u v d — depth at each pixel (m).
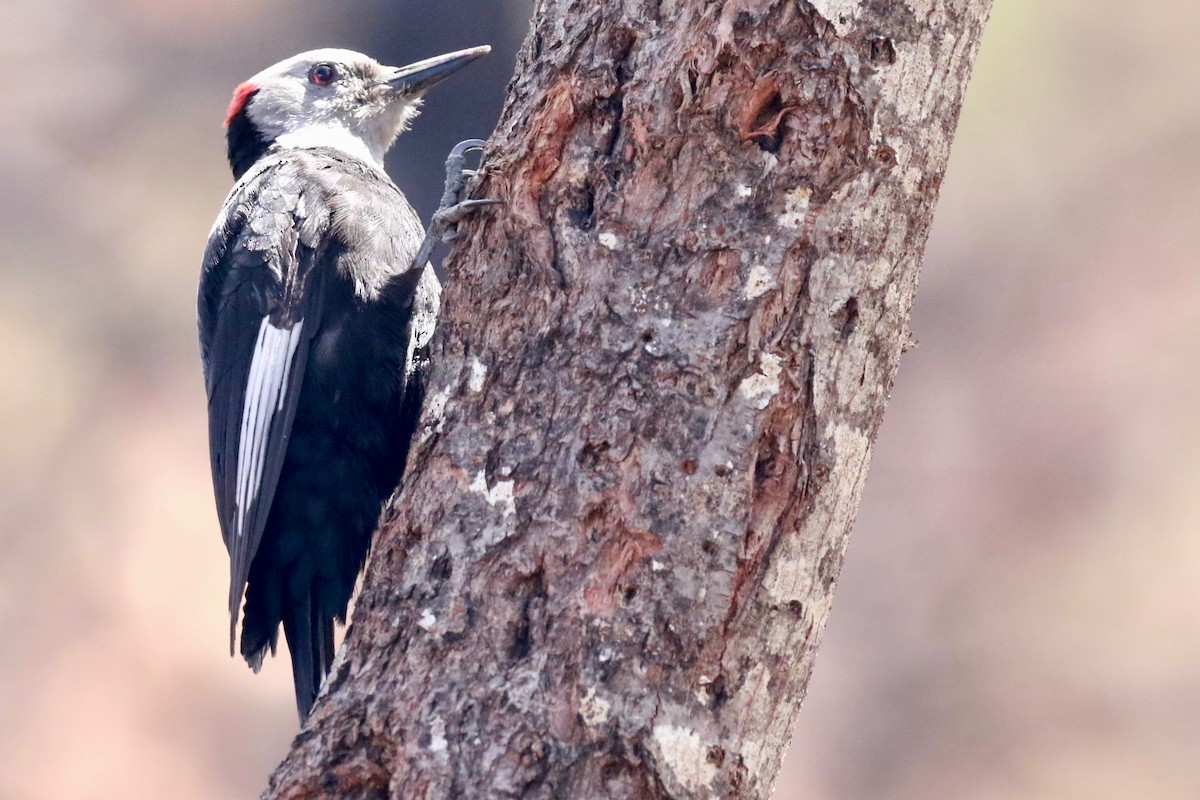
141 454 21.58
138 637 19.77
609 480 5.77
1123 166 21.64
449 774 5.56
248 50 22.27
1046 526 20.00
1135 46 21.59
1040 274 21.47
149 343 22.27
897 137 5.88
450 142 17.78
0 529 20.73
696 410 5.75
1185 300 21.02
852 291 5.87
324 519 8.70
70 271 22.23
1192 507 19.67
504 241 6.29
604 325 5.93
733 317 5.79
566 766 5.52
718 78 5.90
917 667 18.94
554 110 6.23
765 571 5.76
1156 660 18.52
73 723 18.77
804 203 5.84
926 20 5.91
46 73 22.59
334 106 11.22
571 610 5.68
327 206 9.10
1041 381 20.95
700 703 5.64
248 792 18.33
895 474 20.66
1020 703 18.34
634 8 6.13
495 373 6.14
